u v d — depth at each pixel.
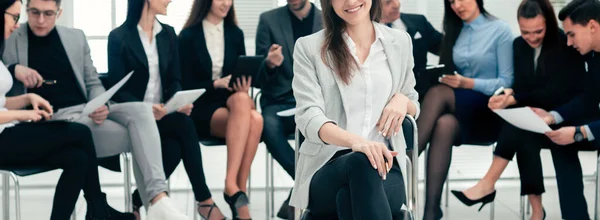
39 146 3.59
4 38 3.52
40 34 3.91
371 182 2.39
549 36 4.04
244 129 4.21
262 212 4.48
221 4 4.40
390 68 2.79
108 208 3.79
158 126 4.09
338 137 2.53
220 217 4.08
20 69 3.80
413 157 2.82
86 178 3.73
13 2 3.48
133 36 4.20
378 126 2.75
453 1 4.23
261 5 5.29
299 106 2.72
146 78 4.20
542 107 4.09
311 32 4.53
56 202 3.65
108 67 4.16
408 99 2.79
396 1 4.55
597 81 3.85
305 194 2.69
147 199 3.94
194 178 4.09
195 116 4.34
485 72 4.26
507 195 4.94
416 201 2.85
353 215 2.42
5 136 3.57
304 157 2.76
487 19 4.29
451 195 4.95
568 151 3.86
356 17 2.68
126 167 4.09
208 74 4.42
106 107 3.90
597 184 3.74
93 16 5.25
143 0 4.19
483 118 4.21
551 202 4.73
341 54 2.71
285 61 4.48
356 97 2.74
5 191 3.60
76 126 3.69
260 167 5.71
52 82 3.88
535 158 3.95
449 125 3.98
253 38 5.31
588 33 3.77
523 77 4.14
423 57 4.55
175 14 5.21
